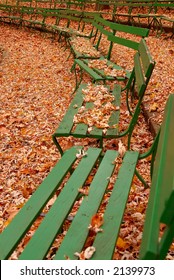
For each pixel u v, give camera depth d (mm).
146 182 3199
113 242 1757
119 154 2738
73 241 1786
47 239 1781
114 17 13336
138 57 4016
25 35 13336
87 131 3182
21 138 4664
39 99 6242
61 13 12953
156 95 5148
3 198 3400
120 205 2051
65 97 6203
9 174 3811
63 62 8773
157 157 1881
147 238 1179
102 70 5234
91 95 4094
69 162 2576
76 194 2176
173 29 9930
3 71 8453
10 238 1801
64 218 1950
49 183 2297
